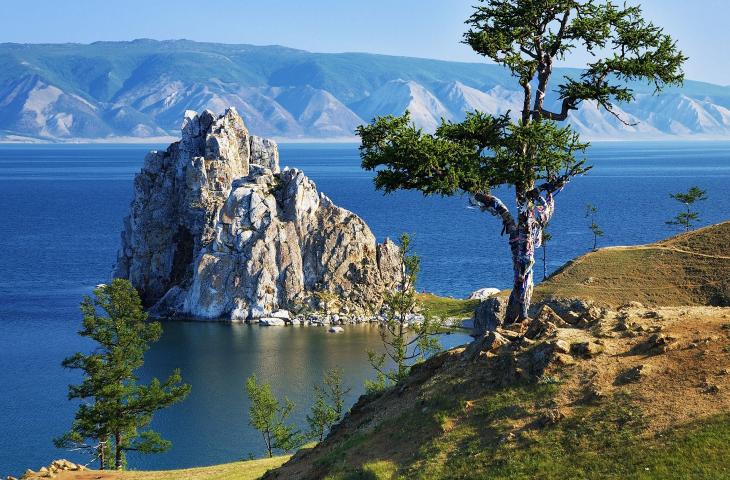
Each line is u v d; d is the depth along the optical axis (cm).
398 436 3266
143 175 19762
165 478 5325
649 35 3338
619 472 2544
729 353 2892
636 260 10919
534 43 3456
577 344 3203
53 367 12650
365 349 14350
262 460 5828
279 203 18425
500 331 3544
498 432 2959
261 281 17500
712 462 2433
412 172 3375
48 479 5316
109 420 7175
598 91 3331
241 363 13462
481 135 3428
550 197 3431
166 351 14475
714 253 10594
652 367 2952
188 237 19375
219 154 19338
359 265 18250
